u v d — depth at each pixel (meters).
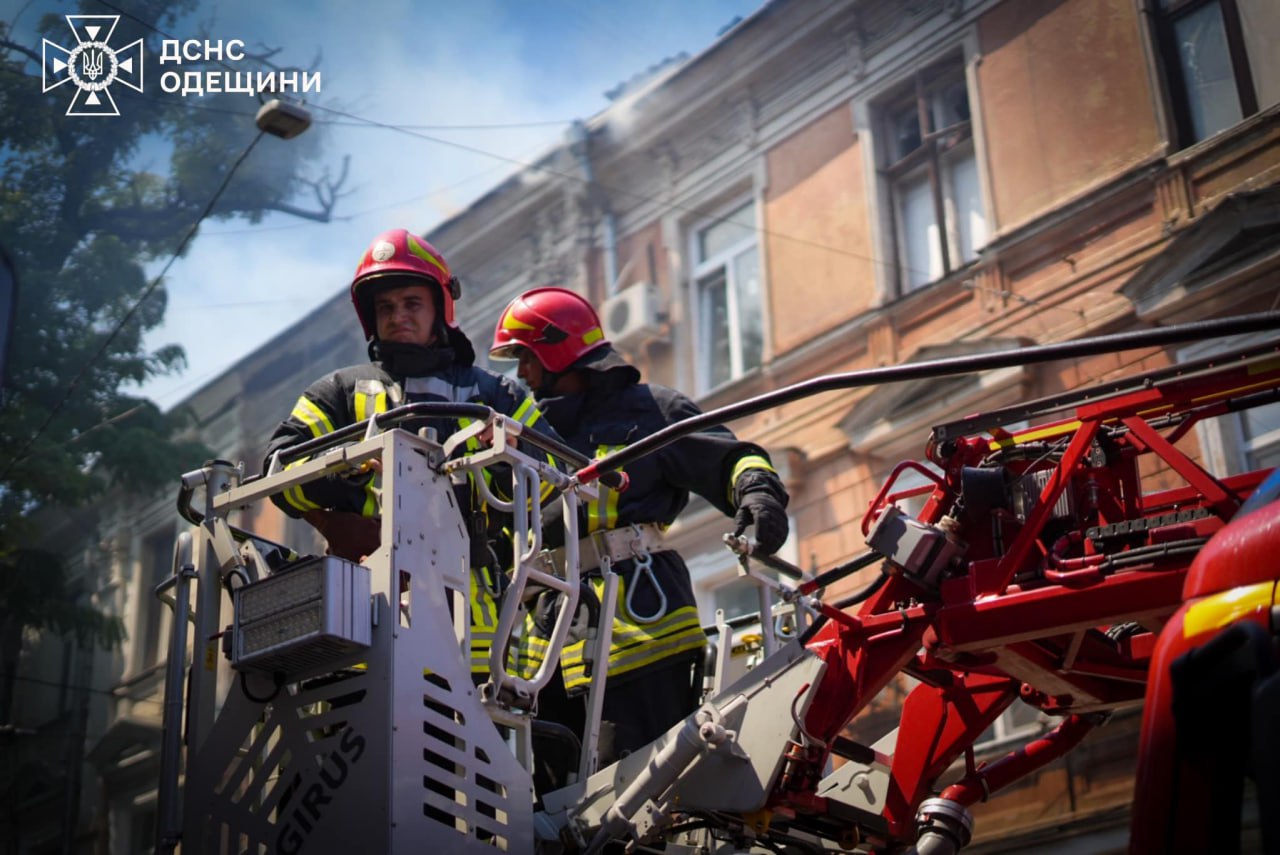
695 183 14.73
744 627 5.31
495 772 3.77
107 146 15.52
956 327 11.85
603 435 5.09
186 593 4.28
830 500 12.37
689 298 14.59
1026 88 11.72
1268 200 9.84
